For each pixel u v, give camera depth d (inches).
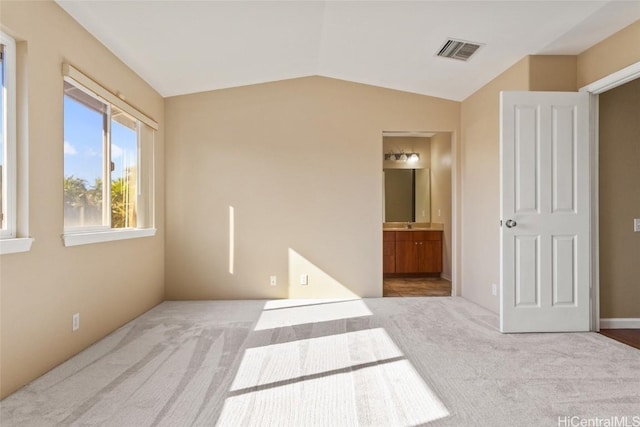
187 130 201.8
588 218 143.5
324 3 127.5
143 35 138.6
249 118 203.3
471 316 167.3
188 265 201.0
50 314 109.1
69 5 115.0
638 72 124.4
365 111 205.9
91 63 132.1
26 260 99.6
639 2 114.7
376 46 160.4
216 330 146.9
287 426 80.4
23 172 99.6
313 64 188.4
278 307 183.9
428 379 103.0
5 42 96.5
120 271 151.3
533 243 142.8
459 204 210.5
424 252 275.0
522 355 120.0
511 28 133.1
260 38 152.4
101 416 83.9
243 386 98.8
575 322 143.7
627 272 152.3
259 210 203.0
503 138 142.6
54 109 111.6
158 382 101.0
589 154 144.3
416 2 124.0
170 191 201.2
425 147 299.9
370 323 156.6
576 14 122.4
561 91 148.8
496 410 86.8
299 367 111.2
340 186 205.0
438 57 162.4
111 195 147.7
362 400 91.6
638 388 97.4
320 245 204.1
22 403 89.5
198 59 164.6
